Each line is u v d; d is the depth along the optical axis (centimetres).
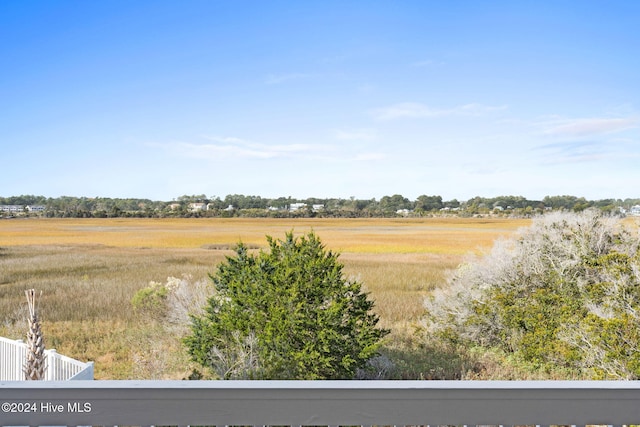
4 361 847
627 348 736
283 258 731
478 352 995
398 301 1437
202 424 144
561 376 816
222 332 712
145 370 880
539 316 902
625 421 144
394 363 901
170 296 1218
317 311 671
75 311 1370
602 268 905
